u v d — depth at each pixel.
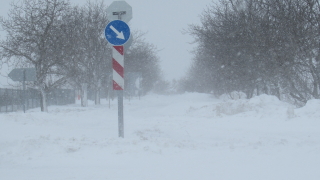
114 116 18.22
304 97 18.41
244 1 21.97
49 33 22.50
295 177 4.31
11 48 22.03
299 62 17.17
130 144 6.90
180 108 23.23
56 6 23.27
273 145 6.89
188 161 5.46
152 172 4.68
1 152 6.35
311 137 7.94
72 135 8.85
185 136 9.45
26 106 28.67
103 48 33.72
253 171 4.66
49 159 5.66
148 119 15.31
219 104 16.92
